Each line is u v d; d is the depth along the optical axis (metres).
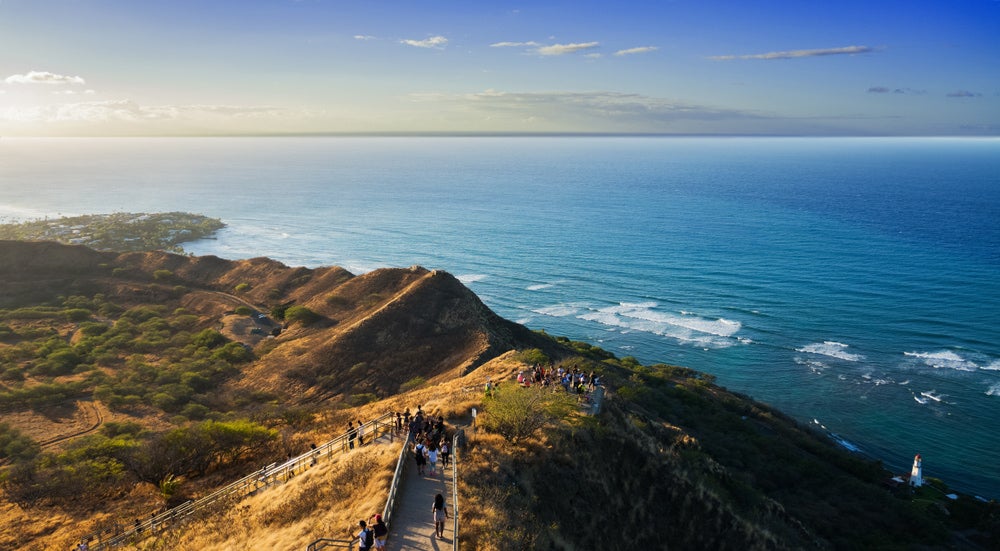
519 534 21.20
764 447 56.53
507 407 29.77
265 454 42.22
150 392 70.62
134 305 110.81
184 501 35.78
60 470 42.53
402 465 25.08
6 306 106.44
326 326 93.12
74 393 70.06
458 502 22.39
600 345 114.25
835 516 44.28
